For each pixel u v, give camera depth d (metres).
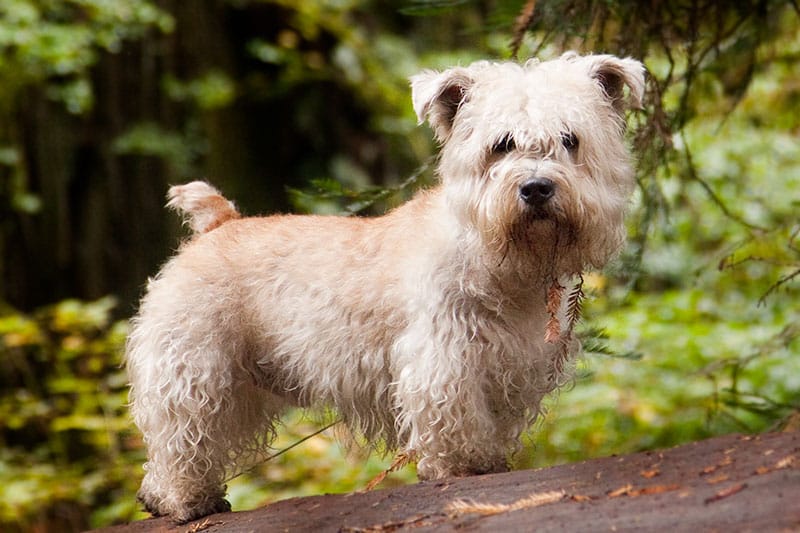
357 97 20.05
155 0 18.62
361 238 7.22
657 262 15.31
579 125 6.38
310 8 19.83
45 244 17.41
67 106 17.25
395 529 5.46
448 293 6.62
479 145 6.45
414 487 6.12
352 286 7.09
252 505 11.68
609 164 6.57
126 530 7.41
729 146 16.06
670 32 8.86
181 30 18.91
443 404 6.60
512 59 7.96
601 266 6.69
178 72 18.86
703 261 15.53
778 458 5.00
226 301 7.41
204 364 7.30
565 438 12.40
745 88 9.49
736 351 13.27
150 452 7.47
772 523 4.32
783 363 12.88
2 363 15.13
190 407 7.25
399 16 20.91
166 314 7.38
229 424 7.48
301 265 7.32
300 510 6.36
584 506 5.02
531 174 6.22
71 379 14.02
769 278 15.41
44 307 17.34
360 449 7.95
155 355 7.33
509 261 6.49
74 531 13.83
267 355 7.52
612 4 8.10
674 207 11.97
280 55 19.20
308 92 20.16
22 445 14.88
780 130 16.16
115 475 13.00
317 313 7.22
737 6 9.05
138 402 7.50
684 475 5.13
